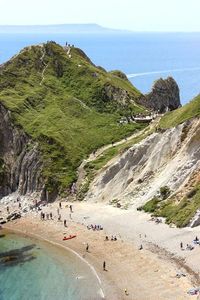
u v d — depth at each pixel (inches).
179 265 3245.6
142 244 3661.4
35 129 5620.1
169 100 7386.8
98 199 4788.4
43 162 5280.5
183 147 4478.3
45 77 6683.1
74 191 5009.8
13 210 4953.3
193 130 4544.8
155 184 4441.4
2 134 5708.7
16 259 3710.6
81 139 5654.5
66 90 6594.5
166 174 4426.7
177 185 4229.8
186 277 3078.2
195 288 2923.2
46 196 5059.1
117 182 4805.6
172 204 4079.7
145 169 4699.8
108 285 3159.5
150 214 4109.3
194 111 4724.4
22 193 5280.5
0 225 4557.1
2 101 5856.3
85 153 5482.3
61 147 5447.8
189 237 3550.7
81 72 6865.2
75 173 5236.2
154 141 4852.4
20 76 6496.1
